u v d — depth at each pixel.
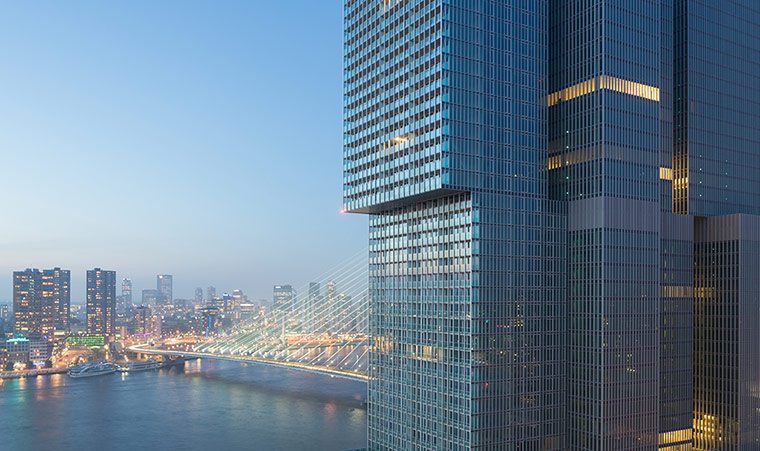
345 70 177.25
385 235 168.50
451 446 139.88
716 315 160.38
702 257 164.62
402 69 152.25
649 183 148.88
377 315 168.50
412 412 152.88
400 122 152.12
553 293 146.88
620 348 141.12
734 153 170.38
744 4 175.50
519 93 148.25
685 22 164.00
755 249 159.12
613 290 140.88
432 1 142.25
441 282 145.88
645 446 143.62
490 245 139.25
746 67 174.62
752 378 156.00
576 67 149.38
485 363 136.88
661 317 152.88
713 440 158.62
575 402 144.62
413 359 153.62
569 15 151.88
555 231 148.00
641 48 149.38
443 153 136.38
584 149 146.00
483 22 144.00
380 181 159.38
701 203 162.75
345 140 175.75
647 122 149.38
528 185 148.25
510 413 139.62
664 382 152.62
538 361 144.00
